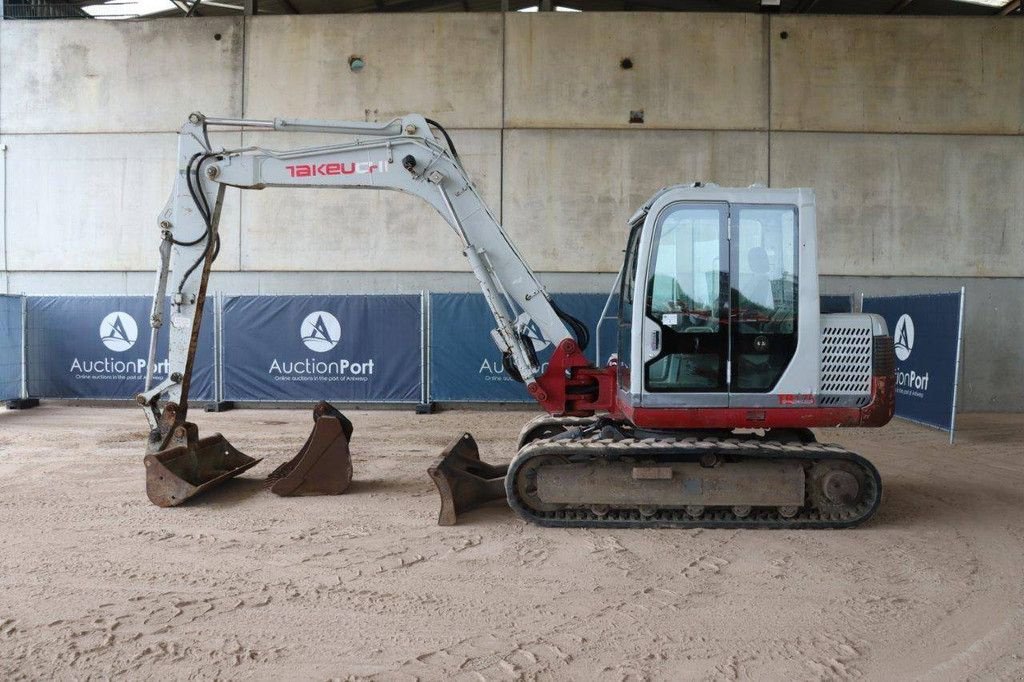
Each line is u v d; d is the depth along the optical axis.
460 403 11.60
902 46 12.03
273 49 12.36
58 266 12.65
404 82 12.29
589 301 11.41
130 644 3.58
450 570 4.61
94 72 12.51
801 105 12.12
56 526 5.48
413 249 12.35
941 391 9.36
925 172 12.08
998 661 3.45
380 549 4.99
